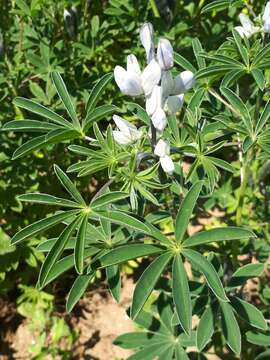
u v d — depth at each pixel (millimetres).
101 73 400
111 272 237
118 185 409
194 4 451
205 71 263
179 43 401
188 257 212
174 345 293
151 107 199
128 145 220
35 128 252
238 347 232
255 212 372
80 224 214
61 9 406
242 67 264
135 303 200
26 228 210
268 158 267
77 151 229
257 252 344
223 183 384
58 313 437
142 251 214
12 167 392
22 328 430
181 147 244
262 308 309
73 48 402
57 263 223
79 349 424
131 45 437
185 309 203
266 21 256
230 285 256
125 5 409
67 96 253
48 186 409
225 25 425
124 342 300
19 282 445
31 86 380
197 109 268
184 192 275
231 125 255
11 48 419
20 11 385
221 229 214
